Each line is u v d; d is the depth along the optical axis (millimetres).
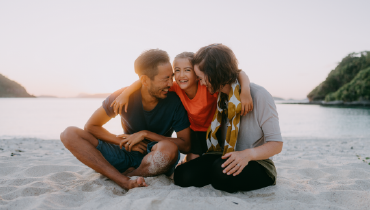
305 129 11984
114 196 1776
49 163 2977
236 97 1834
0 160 3176
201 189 1887
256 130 1942
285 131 11188
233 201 1576
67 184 2049
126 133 2484
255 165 1871
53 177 2172
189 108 2203
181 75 2018
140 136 2180
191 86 2115
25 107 39719
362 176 2287
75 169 2578
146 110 2256
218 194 1835
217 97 2086
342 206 1612
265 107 1862
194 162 2021
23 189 1798
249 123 1944
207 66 1783
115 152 2279
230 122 1913
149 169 2105
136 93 2219
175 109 2248
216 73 1764
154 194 1698
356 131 10930
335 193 1796
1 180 2135
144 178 2094
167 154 2059
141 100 2213
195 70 1896
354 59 62625
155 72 1974
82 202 1670
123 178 1987
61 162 3068
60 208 1529
